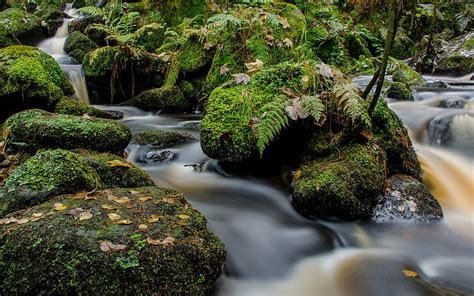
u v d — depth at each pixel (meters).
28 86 5.34
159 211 2.81
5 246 2.22
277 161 4.41
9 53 5.93
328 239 3.32
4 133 4.14
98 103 7.47
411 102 6.21
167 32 7.56
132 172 3.57
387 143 4.10
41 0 14.21
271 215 3.63
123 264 2.16
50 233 2.27
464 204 4.03
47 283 2.07
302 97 3.95
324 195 3.50
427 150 4.98
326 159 4.01
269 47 6.12
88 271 2.10
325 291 2.73
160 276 2.22
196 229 2.72
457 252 3.23
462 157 4.80
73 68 7.53
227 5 8.26
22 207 2.66
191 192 3.98
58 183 2.84
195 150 4.95
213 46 6.82
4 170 3.60
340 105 4.05
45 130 3.92
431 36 10.41
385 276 2.89
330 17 8.52
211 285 2.51
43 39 10.52
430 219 3.61
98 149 4.04
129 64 7.18
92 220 2.47
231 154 4.12
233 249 3.06
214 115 4.32
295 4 8.09
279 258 3.07
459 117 5.11
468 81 8.43
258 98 4.28
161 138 5.12
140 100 7.05
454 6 12.20
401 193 3.76
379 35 11.34
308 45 6.59
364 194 3.62
